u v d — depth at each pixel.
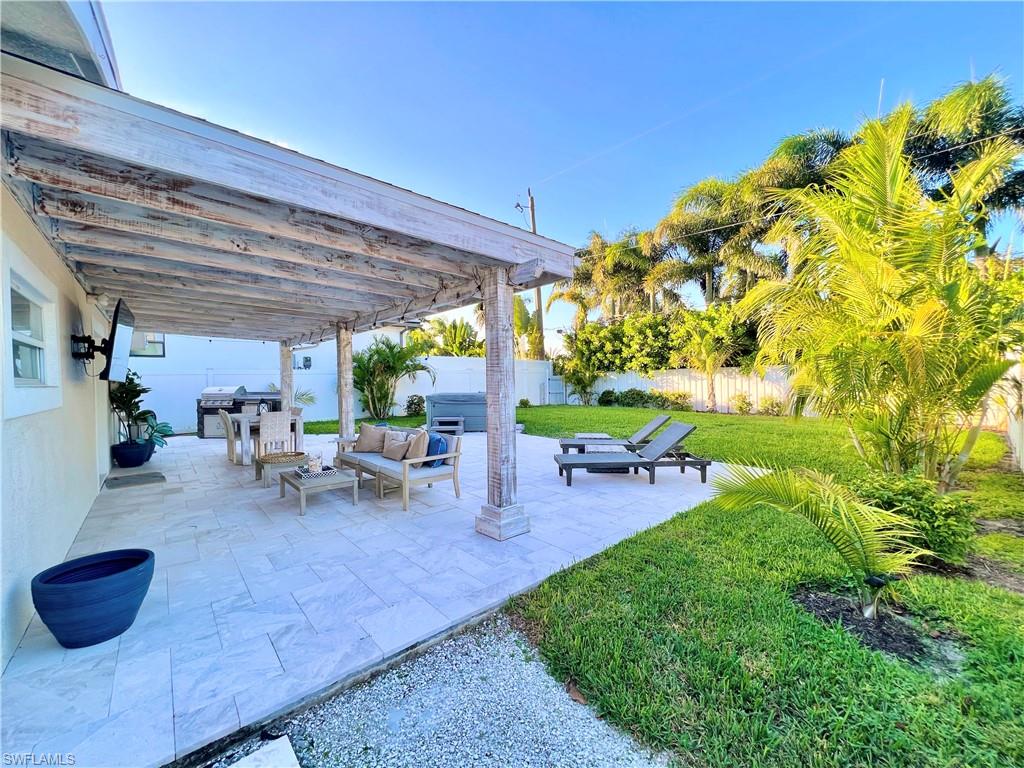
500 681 2.12
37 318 3.29
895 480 3.53
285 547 3.67
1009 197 8.74
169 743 1.70
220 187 2.50
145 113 2.01
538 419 13.34
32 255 2.83
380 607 2.71
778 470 2.79
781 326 4.60
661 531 4.03
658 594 2.83
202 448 9.14
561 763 1.65
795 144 11.88
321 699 2.00
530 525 4.24
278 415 6.23
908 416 4.05
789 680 2.00
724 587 2.90
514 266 3.90
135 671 2.10
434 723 1.86
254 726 1.82
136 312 6.66
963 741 1.66
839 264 4.24
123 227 2.88
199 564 3.32
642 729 1.77
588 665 2.15
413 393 15.41
